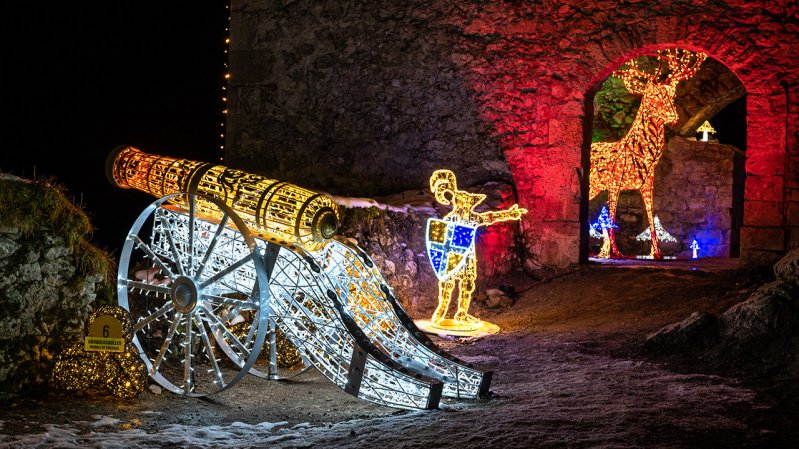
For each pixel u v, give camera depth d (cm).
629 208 1391
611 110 1363
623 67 1302
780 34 819
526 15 955
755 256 831
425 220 903
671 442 333
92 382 462
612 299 791
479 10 981
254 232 520
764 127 828
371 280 552
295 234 507
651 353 580
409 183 1030
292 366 592
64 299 489
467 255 751
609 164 1145
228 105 1140
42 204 474
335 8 1064
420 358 506
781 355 514
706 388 450
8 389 445
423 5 1014
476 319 776
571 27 930
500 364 578
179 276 494
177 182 539
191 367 494
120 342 467
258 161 1122
